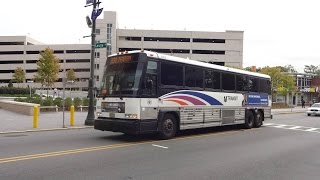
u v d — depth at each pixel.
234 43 115.06
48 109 30.52
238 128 21.70
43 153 11.03
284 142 15.63
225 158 11.18
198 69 17.19
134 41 110.94
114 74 14.66
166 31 112.94
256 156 11.76
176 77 15.74
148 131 14.20
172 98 15.44
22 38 122.44
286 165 10.41
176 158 10.89
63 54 117.88
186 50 113.56
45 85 88.12
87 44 116.94
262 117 23.25
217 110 18.53
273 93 70.00
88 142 13.70
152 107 14.41
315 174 9.30
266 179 8.66
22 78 107.75
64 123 20.75
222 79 19.09
